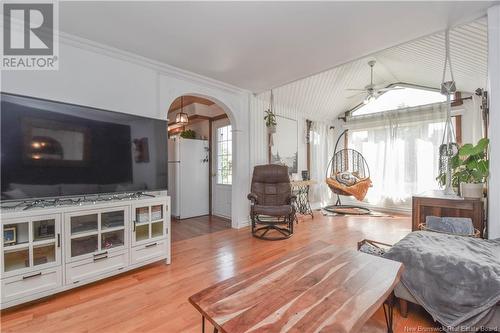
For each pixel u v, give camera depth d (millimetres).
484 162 2221
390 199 4992
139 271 2328
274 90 4219
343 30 2207
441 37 2627
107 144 2246
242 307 1044
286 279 1292
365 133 5430
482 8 1907
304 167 5348
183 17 1999
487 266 1373
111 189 2270
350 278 1296
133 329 1515
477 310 1297
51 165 1937
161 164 2658
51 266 1798
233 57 2746
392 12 1942
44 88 2168
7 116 1757
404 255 1646
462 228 2117
